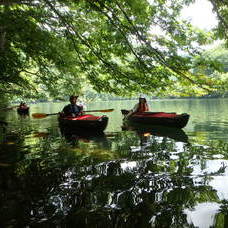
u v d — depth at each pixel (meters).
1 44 7.39
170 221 2.62
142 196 3.21
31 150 6.03
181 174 3.98
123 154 5.41
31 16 7.09
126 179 3.83
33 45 8.07
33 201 3.17
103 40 6.20
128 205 2.99
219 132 7.96
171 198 3.13
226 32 4.61
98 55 6.55
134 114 11.38
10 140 7.46
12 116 17.11
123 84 7.17
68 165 4.64
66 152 5.72
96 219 2.71
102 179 3.85
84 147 6.27
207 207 2.88
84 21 6.54
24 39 7.89
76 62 7.76
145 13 4.94
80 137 7.87
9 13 6.71
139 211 2.84
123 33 5.32
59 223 2.65
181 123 9.36
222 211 2.78
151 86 6.75
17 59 9.78
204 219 2.63
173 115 9.93
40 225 2.62
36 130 9.68
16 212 2.89
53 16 6.91
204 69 5.44
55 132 9.07
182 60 5.27
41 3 6.78
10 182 3.85
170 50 5.28
